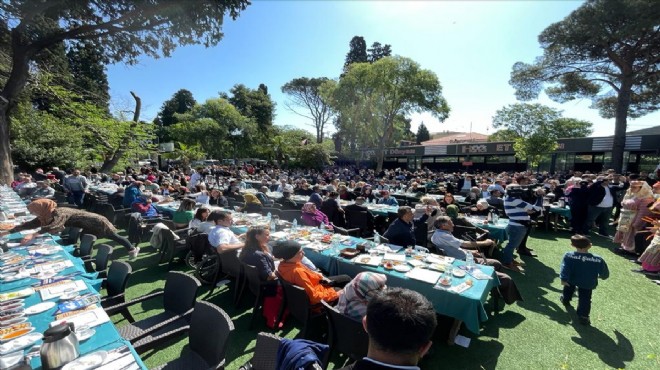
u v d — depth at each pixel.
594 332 3.58
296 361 1.35
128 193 8.62
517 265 5.60
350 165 33.97
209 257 4.71
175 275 2.96
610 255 6.41
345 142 34.47
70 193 9.98
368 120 29.59
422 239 5.65
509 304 3.98
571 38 16.64
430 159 30.48
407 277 3.36
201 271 4.72
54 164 15.58
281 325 3.52
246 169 24.80
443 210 7.61
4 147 10.57
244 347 3.23
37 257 3.56
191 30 10.35
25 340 1.93
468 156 27.78
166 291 2.97
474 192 10.14
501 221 6.59
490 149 26.14
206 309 2.29
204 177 18.00
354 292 2.56
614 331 3.61
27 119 15.62
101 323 2.17
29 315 2.27
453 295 3.04
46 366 1.63
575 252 3.86
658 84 17.41
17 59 10.47
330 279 3.61
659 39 15.21
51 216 4.70
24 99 14.84
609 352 3.22
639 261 5.57
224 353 1.95
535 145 21.05
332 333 2.59
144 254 6.06
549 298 4.46
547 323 3.78
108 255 3.74
